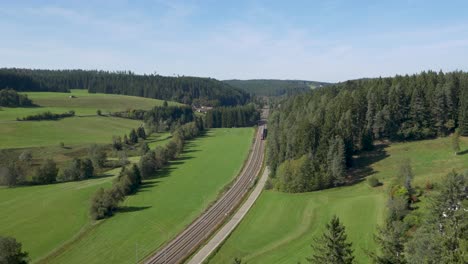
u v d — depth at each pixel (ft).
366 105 461.78
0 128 629.51
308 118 451.94
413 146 417.49
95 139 652.48
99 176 468.34
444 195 181.68
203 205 352.69
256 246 248.32
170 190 406.41
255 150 604.90
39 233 291.17
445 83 448.65
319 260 160.76
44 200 369.71
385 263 150.41
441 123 430.61
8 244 185.78
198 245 259.80
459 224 162.30
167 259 244.01
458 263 130.11
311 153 383.04
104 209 321.93
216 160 550.36
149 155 485.97
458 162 349.20
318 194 344.69
